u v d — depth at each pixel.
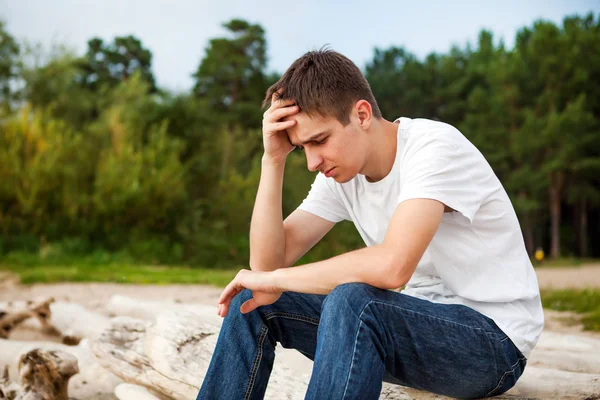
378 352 1.75
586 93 30.27
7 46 18.38
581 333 4.57
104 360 2.79
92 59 31.20
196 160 17.78
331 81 1.95
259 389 2.03
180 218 15.80
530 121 28.80
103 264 11.77
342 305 1.74
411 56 45.22
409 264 1.79
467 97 37.78
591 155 30.14
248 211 17.45
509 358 1.93
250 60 32.88
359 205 2.22
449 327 1.86
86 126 16.62
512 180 28.92
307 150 2.03
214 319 2.97
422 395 2.25
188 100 19.27
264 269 2.31
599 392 2.44
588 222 33.09
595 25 32.78
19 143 13.72
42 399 2.76
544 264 23.31
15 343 3.82
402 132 2.07
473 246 2.00
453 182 1.91
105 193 14.39
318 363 1.72
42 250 12.38
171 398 2.64
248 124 31.73
